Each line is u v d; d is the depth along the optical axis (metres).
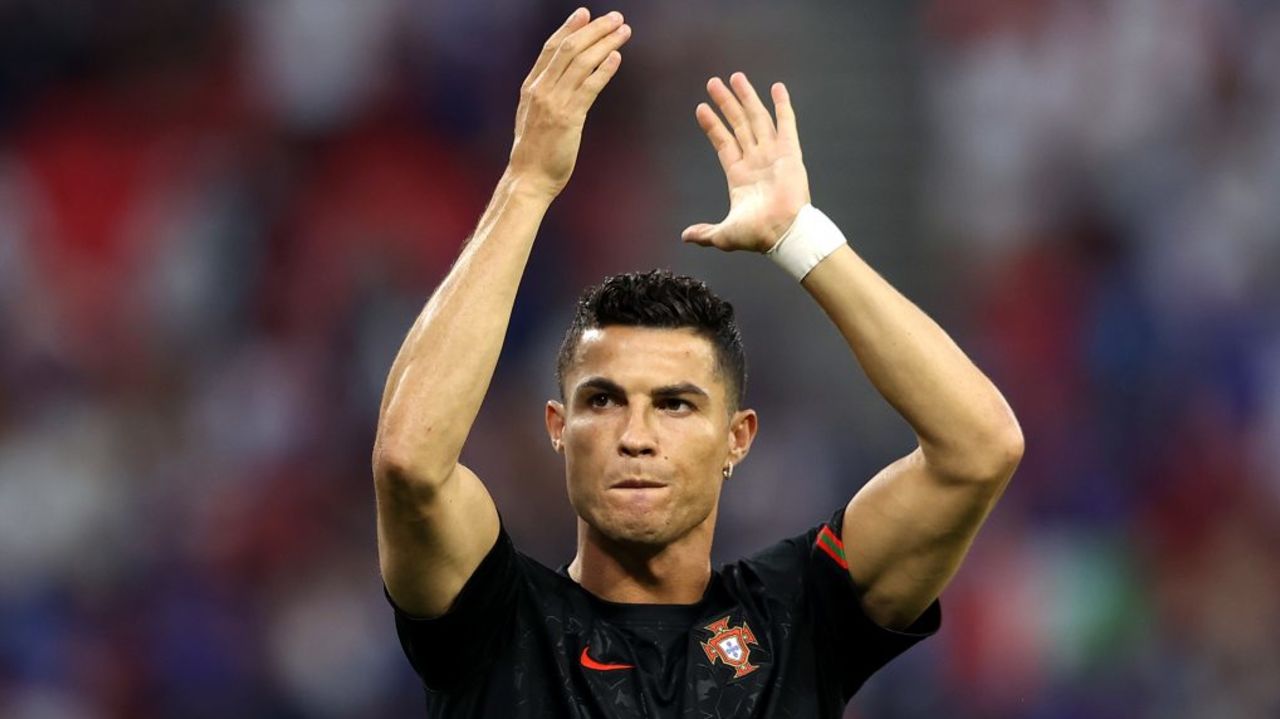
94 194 46.47
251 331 44.16
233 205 46.03
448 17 48.56
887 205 47.53
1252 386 42.78
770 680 13.18
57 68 49.12
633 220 46.56
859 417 41.38
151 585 38.16
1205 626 37.81
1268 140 46.62
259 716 36.31
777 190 13.05
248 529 39.22
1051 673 36.31
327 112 47.62
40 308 44.12
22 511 39.31
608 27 12.98
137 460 41.19
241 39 49.47
